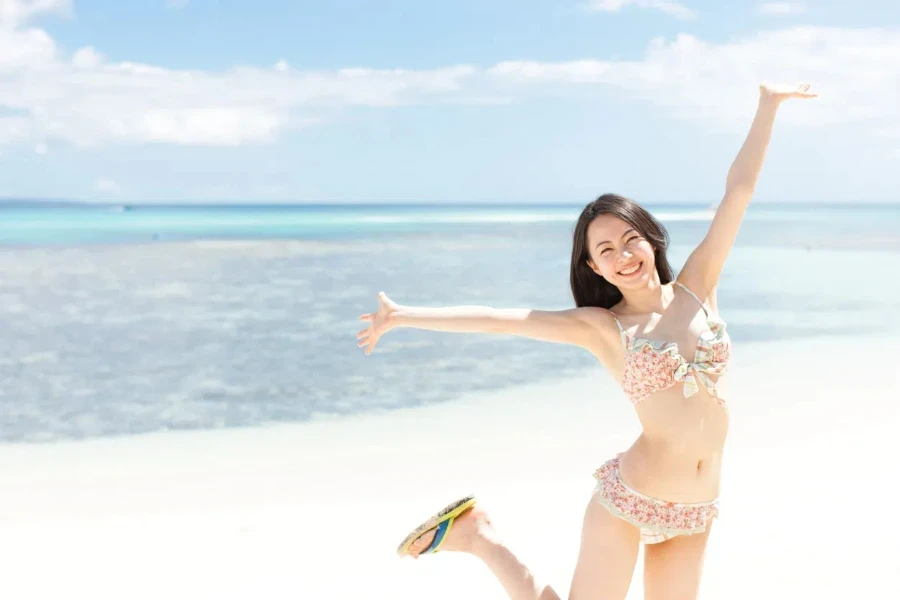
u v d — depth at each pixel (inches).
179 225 1946.4
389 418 288.7
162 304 549.0
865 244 1187.3
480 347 423.5
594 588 130.2
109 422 286.4
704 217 2837.1
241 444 260.4
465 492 215.3
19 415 295.0
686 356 129.3
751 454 242.2
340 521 197.6
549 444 257.4
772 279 700.7
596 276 142.0
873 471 225.3
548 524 193.8
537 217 2923.2
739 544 179.0
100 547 182.7
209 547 182.9
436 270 769.6
